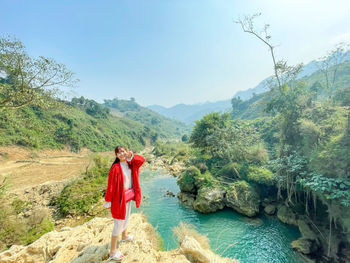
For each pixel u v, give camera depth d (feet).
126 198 10.19
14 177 100.07
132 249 10.85
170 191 82.07
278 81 54.24
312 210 47.24
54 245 13.75
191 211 60.13
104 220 18.22
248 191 58.34
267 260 36.06
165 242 38.75
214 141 91.50
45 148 154.30
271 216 52.80
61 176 105.40
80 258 10.37
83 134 211.41
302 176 42.96
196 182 70.54
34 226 40.40
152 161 166.91
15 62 28.86
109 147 226.58
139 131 361.92
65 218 55.26
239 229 47.39
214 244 41.57
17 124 39.60
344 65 145.89
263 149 75.46
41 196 72.64
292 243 39.58
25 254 13.12
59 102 37.76
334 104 58.90
